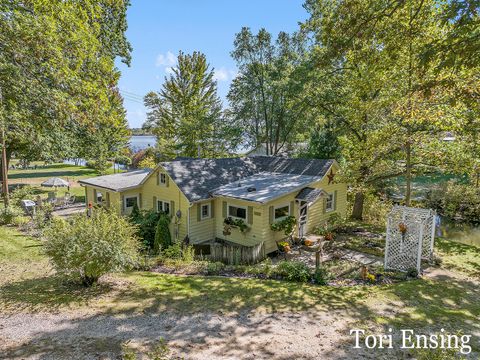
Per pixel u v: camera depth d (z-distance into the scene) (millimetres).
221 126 29969
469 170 13391
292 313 7559
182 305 7848
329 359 5645
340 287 9516
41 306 7570
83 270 8688
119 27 18016
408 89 11641
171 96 40469
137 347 5816
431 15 10781
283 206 14844
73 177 39344
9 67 11078
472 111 10680
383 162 16594
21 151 23781
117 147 34312
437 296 8836
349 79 17609
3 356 5410
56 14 11672
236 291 8922
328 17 12062
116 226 8922
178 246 12844
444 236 17109
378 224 19125
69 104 12695
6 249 12344
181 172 16297
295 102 21484
